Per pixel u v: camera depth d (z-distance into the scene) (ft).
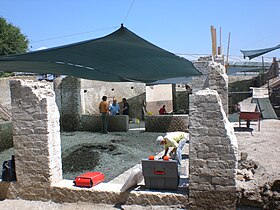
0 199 19.97
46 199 19.43
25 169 19.61
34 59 23.16
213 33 38.47
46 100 19.03
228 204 16.89
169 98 68.69
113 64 26.86
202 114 17.01
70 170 28.84
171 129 47.57
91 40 20.45
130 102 63.62
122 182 22.48
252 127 38.55
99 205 18.48
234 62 68.23
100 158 32.37
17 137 19.57
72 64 25.79
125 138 43.47
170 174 17.99
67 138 44.50
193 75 32.17
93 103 59.98
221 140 16.80
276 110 53.06
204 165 17.07
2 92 46.98
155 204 17.74
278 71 62.69
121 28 18.81
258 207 16.83
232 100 69.92
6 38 87.20
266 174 18.66
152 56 24.73
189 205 17.31
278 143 28.30
